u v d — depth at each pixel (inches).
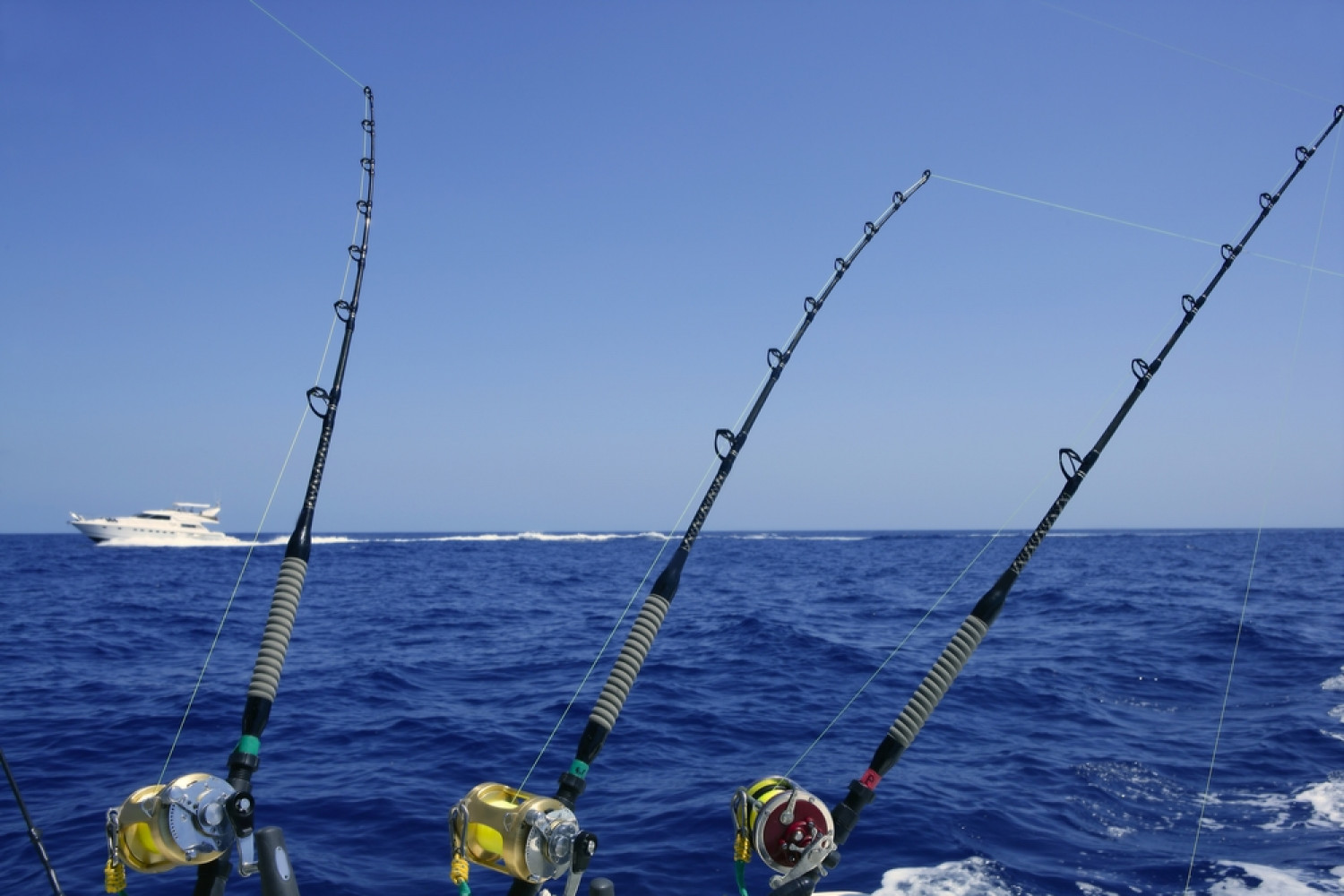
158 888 252.2
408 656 716.7
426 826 310.7
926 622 961.5
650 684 587.5
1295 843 283.7
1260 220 130.3
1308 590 1294.3
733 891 258.2
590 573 1929.1
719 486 109.7
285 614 99.3
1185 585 1416.1
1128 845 288.2
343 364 114.3
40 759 395.2
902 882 261.4
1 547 3284.9
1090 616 965.8
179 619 964.0
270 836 83.8
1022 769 377.4
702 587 1518.2
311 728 456.8
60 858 276.4
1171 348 116.6
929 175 139.9
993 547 3656.5
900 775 370.9
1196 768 374.0
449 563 2369.6
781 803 91.8
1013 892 254.1
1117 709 499.8
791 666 661.9
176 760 395.2
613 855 285.1
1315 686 538.9
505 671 649.0
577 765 95.4
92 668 637.3
